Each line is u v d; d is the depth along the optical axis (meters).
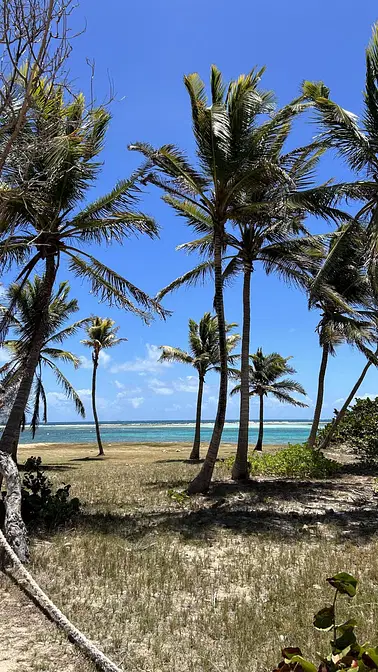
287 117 12.87
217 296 14.67
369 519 11.02
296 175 13.73
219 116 12.81
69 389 26.50
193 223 16.25
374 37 11.63
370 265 12.52
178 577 6.88
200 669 4.35
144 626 5.19
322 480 18.02
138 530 9.69
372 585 6.58
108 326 39.50
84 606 5.72
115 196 11.70
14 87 5.11
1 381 11.57
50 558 7.60
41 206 9.84
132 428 139.75
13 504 8.14
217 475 18.78
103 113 7.13
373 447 22.75
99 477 19.89
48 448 51.41
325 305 20.64
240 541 9.07
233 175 13.46
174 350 31.88
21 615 5.38
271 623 5.34
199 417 32.72
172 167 13.98
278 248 16.33
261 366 39.16
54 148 6.37
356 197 12.71
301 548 8.59
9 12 4.47
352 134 11.67
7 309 11.88
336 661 2.33
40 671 4.17
